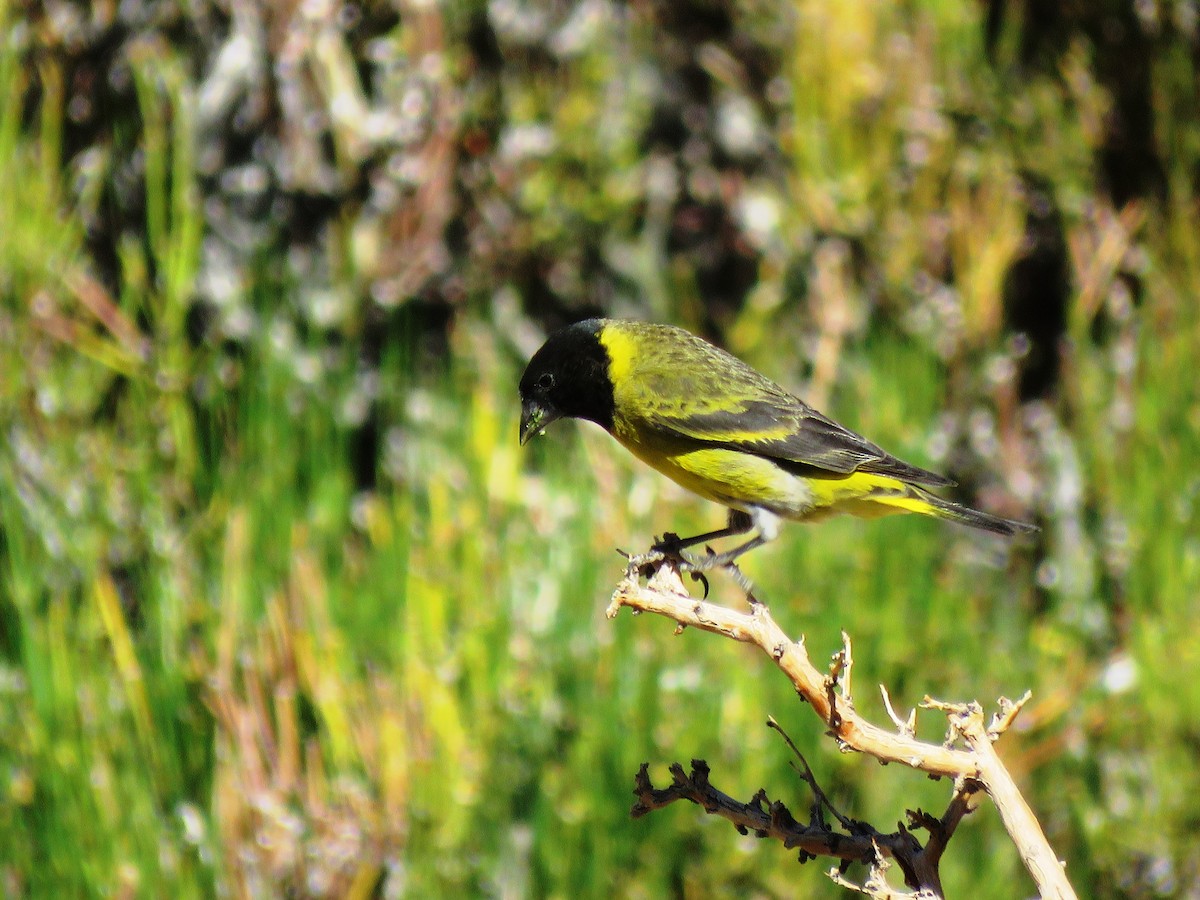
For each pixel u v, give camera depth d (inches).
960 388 523.2
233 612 401.4
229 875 363.6
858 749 177.8
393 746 382.0
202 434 455.2
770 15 536.1
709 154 540.7
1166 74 516.1
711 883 369.7
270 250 498.9
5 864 360.2
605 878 368.2
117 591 425.7
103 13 485.1
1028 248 540.7
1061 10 525.7
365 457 515.8
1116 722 443.2
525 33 523.5
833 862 381.1
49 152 471.8
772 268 532.1
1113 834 426.6
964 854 401.1
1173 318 502.6
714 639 406.3
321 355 490.6
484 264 528.1
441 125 518.0
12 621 401.1
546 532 452.4
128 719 381.4
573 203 532.7
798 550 440.8
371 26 517.0
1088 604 486.6
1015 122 520.1
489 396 493.7
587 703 388.2
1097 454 501.0
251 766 378.9
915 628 433.7
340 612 412.8
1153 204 523.2
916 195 523.5
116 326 460.1
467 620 413.1
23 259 450.3
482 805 378.3
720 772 378.9
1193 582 465.7
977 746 176.9
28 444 435.5
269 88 504.7
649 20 537.6
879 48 521.3
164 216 478.6
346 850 371.6
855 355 522.0
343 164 509.7
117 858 359.3
